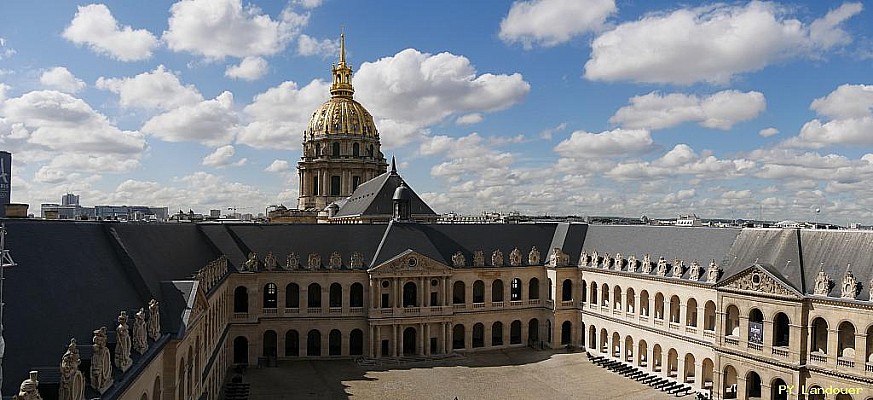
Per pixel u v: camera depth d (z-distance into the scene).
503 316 106.62
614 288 98.56
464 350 103.56
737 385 75.00
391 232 103.38
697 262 84.81
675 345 85.56
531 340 109.56
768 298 71.25
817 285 68.12
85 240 47.62
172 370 46.06
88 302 40.50
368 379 86.69
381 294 98.31
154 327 44.34
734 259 79.81
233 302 93.19
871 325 63.03
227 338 90.06
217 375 75.75
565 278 106.81
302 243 100.50
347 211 148.88
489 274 106.06
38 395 26.06
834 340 66.12
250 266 93.94
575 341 106.62
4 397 28.73
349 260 99.69
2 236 26.41
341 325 98.19
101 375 32.41
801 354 68.38
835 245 70.56
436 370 92.12
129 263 50.66
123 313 39.06
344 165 190.00
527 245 111.06
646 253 94.69
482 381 86.31
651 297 90.81
